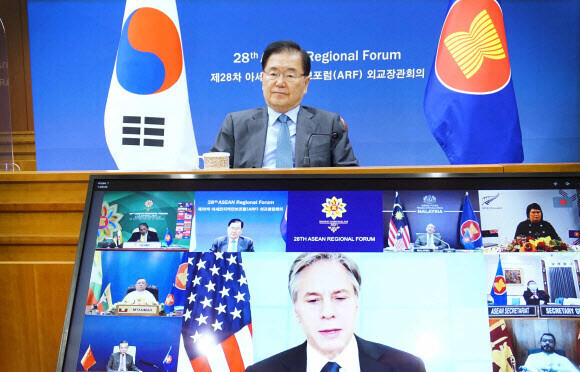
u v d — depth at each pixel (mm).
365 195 1193
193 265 1165
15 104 4125
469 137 2531
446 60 2604
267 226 1186
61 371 1100
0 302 1405
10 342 1404
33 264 1394
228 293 1142
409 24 3945
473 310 1104
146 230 1195
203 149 4051
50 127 4105
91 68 4098
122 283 1158
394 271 1135
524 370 1065
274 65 3254
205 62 4043
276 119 3246
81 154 4090
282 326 1114
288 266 1151
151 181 1230
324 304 1119
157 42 2684
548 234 1147
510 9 3943
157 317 1136
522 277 1124
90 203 1217
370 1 3953
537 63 3949
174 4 2746
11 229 1471
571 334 1084
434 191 1188
